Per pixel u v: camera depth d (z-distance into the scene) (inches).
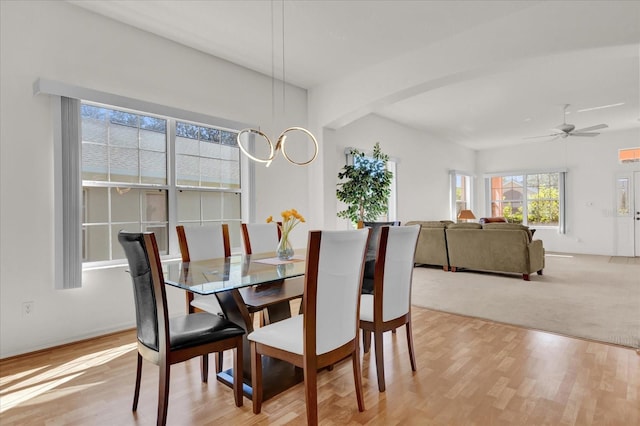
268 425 66.7
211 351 68.7
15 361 99.0
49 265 110.3
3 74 103.9
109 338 117.2
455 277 209.9
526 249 198.2
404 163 282.2
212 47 148.0
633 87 195.6
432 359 96.0
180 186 145.9
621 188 309.9
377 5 119.0
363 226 133.6
